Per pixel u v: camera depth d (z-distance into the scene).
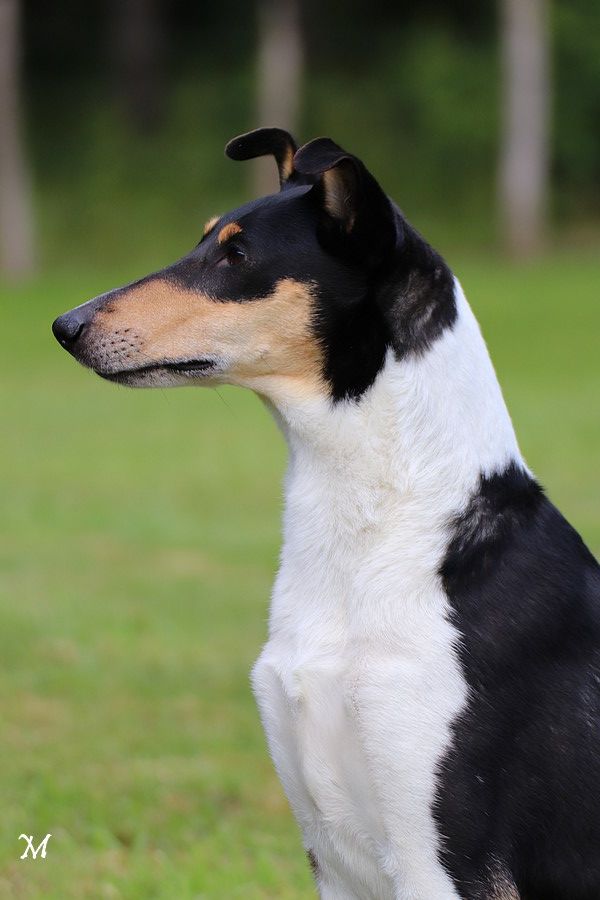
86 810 9.70
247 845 9.30
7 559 16.91
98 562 16.80
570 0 54.22
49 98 56.69
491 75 54.62
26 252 47.28
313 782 6.41
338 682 6.27
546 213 52.34
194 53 57.53
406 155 53.56
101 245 50.00
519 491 6.60
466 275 45.59
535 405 27.36
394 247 6.51
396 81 55.53
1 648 13.23
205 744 11.02
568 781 6.18
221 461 23.06
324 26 56.91
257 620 14.41
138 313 6.82
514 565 6.36
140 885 8.61
